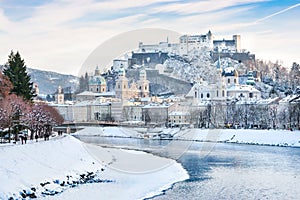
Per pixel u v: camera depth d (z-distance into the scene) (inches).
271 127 4279.0
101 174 1338.6
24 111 2198.6
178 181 1390.3
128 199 1124.5
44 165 1379.2
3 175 1141.7
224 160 2252.7
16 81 2714.1
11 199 1058.1
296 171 1846.7
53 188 1222.3
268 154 2642.7
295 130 3715.6
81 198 1134.4
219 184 1448.1
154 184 1283.2
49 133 2429.9
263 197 1291.8
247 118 4500.5
